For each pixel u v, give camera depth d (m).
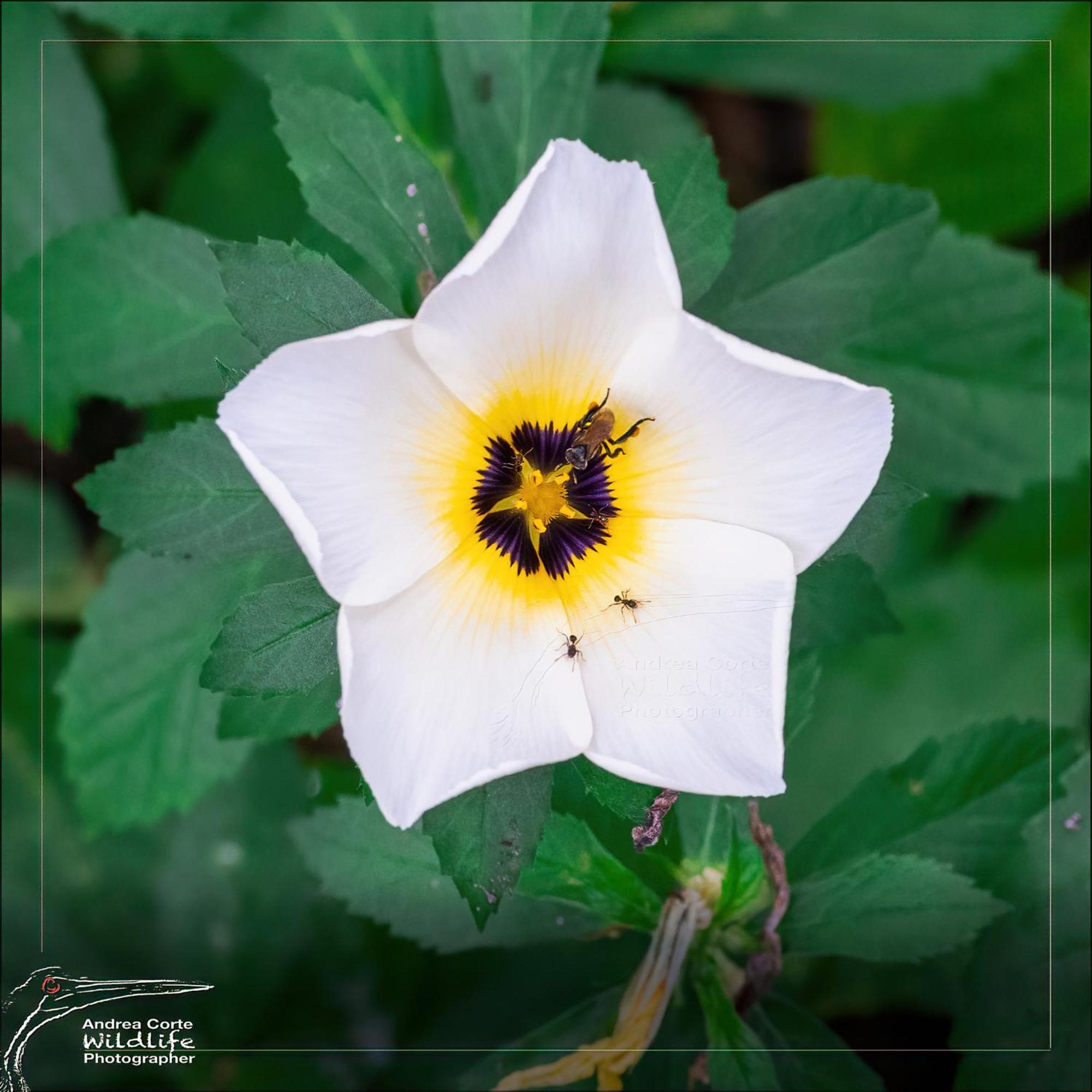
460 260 0.17
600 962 0.20
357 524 0.15
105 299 0.19
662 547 0.16
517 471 0.16
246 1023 0.21
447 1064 0.21
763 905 0.18
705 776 0.15
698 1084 0.18
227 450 0.16
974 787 0.19
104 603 0.20
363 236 0.16
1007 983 0.20
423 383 0.15
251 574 0.19
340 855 0.18
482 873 0.15
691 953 0.18
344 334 0.14
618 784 0.15
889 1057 0.21
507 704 0.15
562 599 0.16
